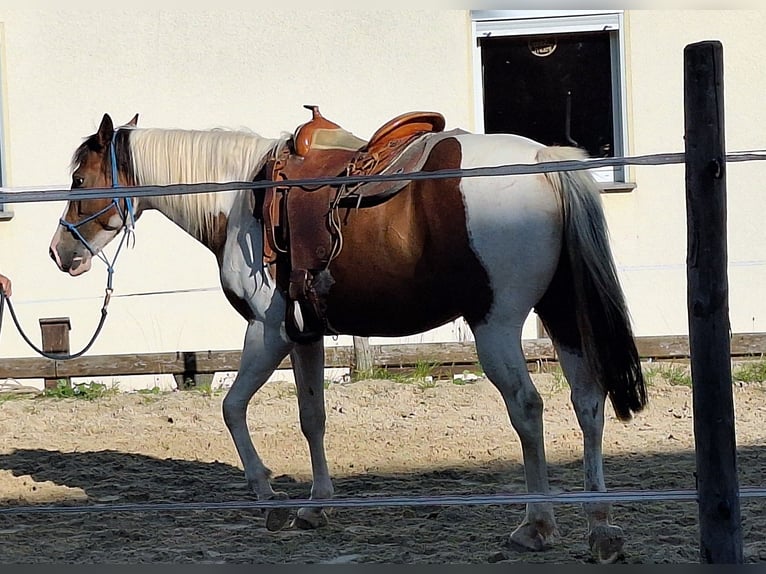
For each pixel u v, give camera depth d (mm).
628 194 9172
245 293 4773
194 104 9195
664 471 5836
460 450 6574
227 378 9023
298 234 4531
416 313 4438
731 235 9172
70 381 8734
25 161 9188
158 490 5875
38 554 4633
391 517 5176
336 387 8242
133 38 9148
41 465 6484
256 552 4617
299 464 6387
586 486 4246
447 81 9180
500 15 9188
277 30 9156
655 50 9156
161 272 9227
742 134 9164
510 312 4211
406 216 4336
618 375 4184
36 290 9227
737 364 8539
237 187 4117
